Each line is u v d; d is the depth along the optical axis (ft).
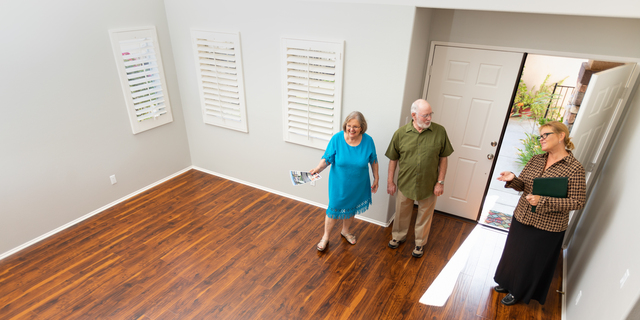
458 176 12.24
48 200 11.22
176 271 9.98
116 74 12.22
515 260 8.48
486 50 10.32
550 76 23.62
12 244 10.59
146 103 13.35
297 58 11.27
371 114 10.87
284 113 12.35
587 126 9.53
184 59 13.75
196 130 15.11
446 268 10.26
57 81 10.71
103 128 12.26
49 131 10.82
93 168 12.27
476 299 9.18
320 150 12.38
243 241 11.28
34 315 8.51
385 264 10.36
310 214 12.82
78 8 10.73
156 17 13.01
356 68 10.51
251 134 13.67
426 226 10.30
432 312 8.79
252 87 12.71
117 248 10.87
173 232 11.68
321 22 10.49
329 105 11.37
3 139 9.86
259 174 14.29
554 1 7.72
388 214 12.00
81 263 10.23
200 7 12.46
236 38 12.09
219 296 9.16
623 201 7.14
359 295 9.25
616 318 5.61
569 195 7.23
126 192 13.61
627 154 8.01
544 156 7.78
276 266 10.23
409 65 9.87
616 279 6.17
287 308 8.83
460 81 11.02
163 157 14.73
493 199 14.44
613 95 9.43
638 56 8.80
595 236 8.34
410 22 9.25
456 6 8.67
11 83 9.74
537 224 7.77
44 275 9.75
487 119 11.05
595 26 8.93
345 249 11.00
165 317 8.53
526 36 9.73
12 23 9.45
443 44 10.82
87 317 8.48
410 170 9.48
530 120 24.59
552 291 9.49
